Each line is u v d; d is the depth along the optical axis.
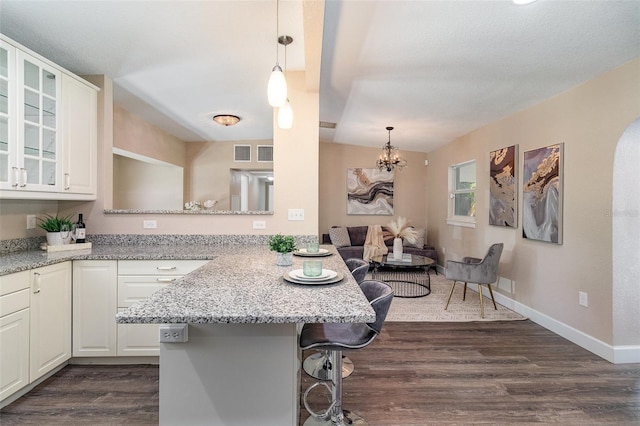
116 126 4.07
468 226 4.97
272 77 1.99
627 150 2.61
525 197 3.61
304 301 1.31
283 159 3.16
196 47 2.66
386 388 2.27
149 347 2.54
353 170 6.95
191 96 3.75
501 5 1.99
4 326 1.96
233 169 6.34
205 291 1.44
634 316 2.64
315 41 2.16
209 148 6.24
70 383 2.29
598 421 1.94
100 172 3.10
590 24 2.09
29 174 2.39
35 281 2.17
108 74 3.13
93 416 1.94
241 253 2.59
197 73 3.13
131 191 6.32
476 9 2.05
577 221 2.95
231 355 1.38
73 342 2.51
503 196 4.00
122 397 2.13
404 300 4.30
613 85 2.62
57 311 2.36
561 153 3.10
